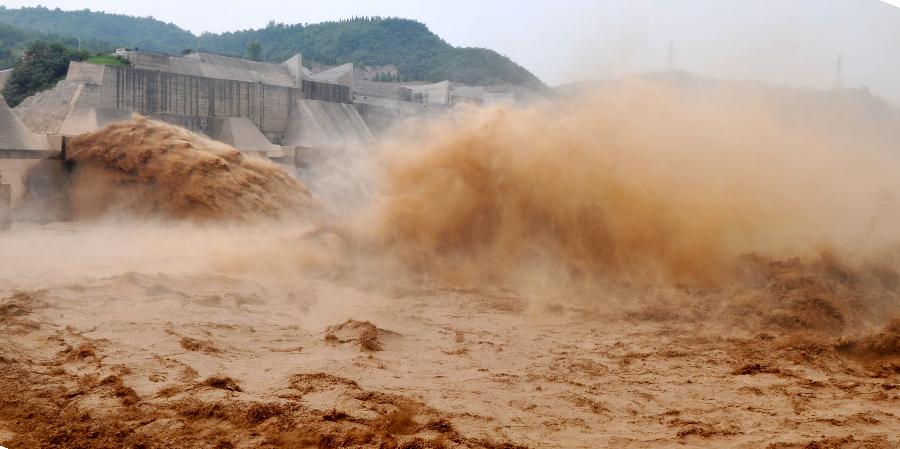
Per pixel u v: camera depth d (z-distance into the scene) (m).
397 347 15.10
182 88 56.78
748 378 13.36
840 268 21.53
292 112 67.25
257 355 13.80
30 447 8.98
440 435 9.66
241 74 76.94
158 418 10.01
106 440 9.20
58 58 62.94
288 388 11.53
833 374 13.77
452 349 15.14
